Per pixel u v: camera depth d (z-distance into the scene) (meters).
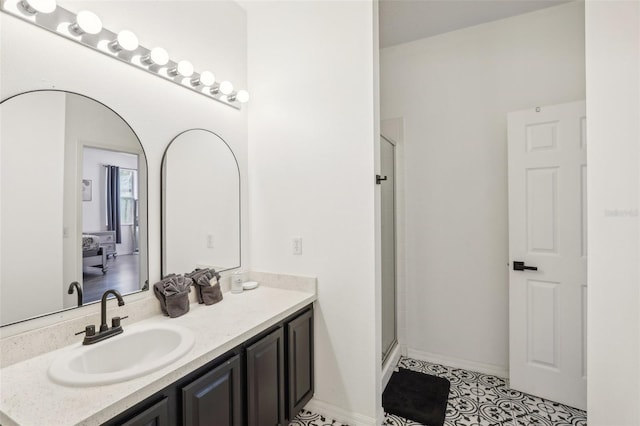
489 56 2.41
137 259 1.49
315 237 1.93
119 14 1.41
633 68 1.10
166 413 1.01
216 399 1.20
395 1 2.17
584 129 1.94
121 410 0.86
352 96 1.81
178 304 1.51
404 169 2.70
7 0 1.05
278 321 1.57
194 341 1.21
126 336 1.26
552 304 2.03
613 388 1.19
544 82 2.24
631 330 1.11
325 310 1.90
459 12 2.29
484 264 2.43
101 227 1.34
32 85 1.13
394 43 2.71
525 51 2.30
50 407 0.82
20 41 1.10
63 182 1.22
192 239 1.77
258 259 2.13
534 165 2.08
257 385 1.42
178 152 1.70
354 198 1.81
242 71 2.14
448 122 2.55
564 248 2.00
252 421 1.38
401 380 2.29
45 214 1.17
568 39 2.17
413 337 2.67
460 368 2.49
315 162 1.92
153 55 1.45
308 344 1.85
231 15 2.06
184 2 1.73
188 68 1.61
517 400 2.04
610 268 1.21
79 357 1.09
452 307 2.54
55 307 1.18
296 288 1.96
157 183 1.59
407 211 2.69
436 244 2.59
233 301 1.76
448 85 2.55
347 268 1.83
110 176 1.38
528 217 2.10
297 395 1.73
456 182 2.52
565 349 1.99
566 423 1.80
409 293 2.68
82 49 1.28
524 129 2.11
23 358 1.07
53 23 1.17
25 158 1.12
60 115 1.21
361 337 1.79
